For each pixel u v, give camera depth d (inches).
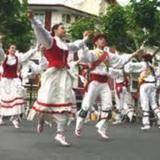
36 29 382.0
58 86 389.7
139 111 762.2
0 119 594.6
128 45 1306.6
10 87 565.9
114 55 449.1
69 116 390.9
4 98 566.3
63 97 388.5
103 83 444.1
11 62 565.3
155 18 1072.2
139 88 593.0
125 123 718.5
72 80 396.8
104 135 442.9
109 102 442.6
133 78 828.0
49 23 2073.1
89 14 2191.2
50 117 393.7
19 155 329.7
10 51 568.1
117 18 1291.8
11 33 1154.7
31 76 620.7
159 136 488.4
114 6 1330.0
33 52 571.5
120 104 733.3
